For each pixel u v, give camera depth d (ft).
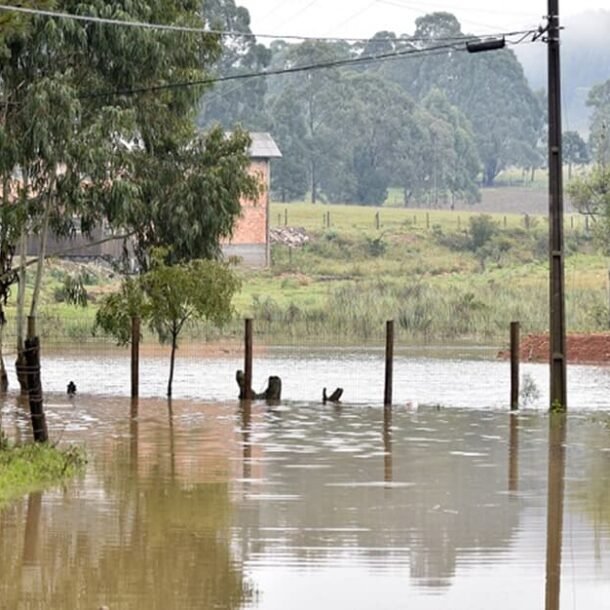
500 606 72.59
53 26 210.18
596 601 73.61
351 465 128.16
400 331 380.99
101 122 215.10
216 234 229.25
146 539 90.12
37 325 345.51
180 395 208.85
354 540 90.22
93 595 74.69
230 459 131.95
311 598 74.13
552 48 177.17
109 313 204.03
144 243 229.86
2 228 218.38
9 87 216.74
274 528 94.43
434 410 184.55
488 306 405.18
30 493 108.99
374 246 563.07
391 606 72.54
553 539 90.63
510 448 142.20
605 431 158.61
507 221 632.79
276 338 368.68
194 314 217.15
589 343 302.86
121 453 136.15
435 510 102.42
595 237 428.15
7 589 75.87
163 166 228.63
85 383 232.32
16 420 168.76
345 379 242.99
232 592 75.41
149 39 218.38
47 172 219.41
